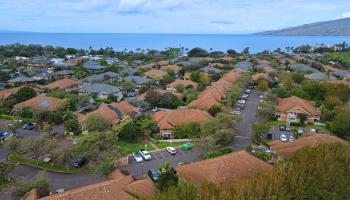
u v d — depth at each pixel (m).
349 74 179.75
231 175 55.22
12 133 91.56
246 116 111.25
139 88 150.50
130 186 52.88
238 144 84.75
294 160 56.03
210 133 82.19
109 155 65.00
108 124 90.12
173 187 46.62
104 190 50.28
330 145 60.88
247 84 153.50
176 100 123.31
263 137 89.25
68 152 69.38
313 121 106.19
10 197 56.75
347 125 88.38
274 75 175.25
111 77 167.50
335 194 49.72
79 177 67.00
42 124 100.12
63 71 185.00
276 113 110.62
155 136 91.88
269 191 46.16
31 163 73.25
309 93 126.38
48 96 122.12
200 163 59.50
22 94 121.69
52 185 63.12
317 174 51.16
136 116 103.81
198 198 47.50
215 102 113.06
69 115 101.12
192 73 166.75
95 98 131.62
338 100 110.25
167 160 75.69
